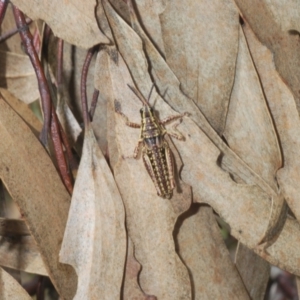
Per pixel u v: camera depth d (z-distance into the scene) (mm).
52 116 373
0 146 364
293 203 368
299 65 372
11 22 396
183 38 373
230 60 371
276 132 370
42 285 392
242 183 370
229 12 371
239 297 373
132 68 369
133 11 371
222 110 372
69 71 385
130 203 367
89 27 363
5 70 391
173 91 371
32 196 366
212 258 373
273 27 372
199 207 374
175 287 366
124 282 366
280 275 440
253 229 367
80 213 366
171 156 368
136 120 369
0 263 373
